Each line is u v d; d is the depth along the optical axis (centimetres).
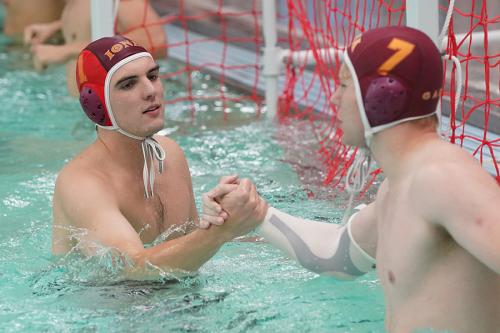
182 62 1528
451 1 625
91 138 1080
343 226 549
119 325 567
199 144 1046
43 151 1020
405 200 461
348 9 1200
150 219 678
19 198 849
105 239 623
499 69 1020
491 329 460
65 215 657
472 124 895
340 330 557
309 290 619
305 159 967
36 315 584
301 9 1158
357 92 473
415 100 463
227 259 679
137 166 675
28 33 1407
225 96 1301
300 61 1121
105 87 639
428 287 461
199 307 592
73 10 1312
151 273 605
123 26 1303
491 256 414
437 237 449
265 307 593
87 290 621
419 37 470
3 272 661
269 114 1158
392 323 481
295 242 564
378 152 480
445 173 436
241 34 1606
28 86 1368
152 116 647
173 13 1850
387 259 479
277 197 836
